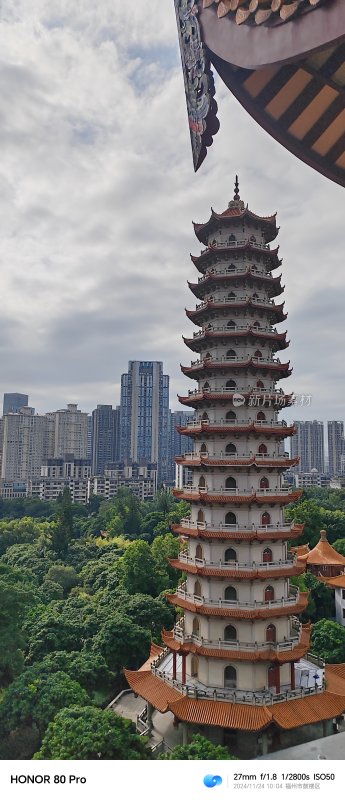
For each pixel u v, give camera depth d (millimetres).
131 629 59000
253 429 44750
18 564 101875
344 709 41750
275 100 16328
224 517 45594
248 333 46344
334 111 16531
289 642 43938
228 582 44625
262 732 41219
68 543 118000
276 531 45250
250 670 43062
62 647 57375
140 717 47125
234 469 46000
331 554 80125
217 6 13656
